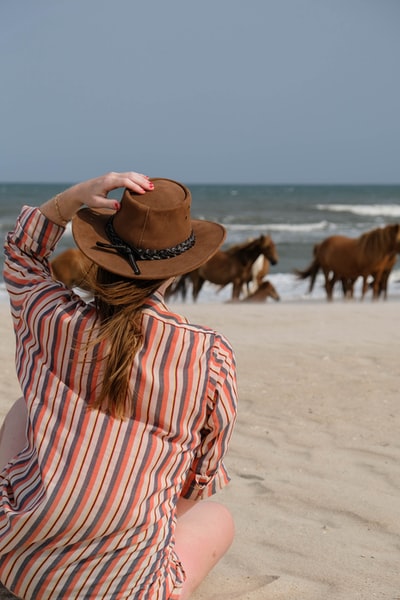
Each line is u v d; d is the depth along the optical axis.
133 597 1.95
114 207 1.97
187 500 2.20
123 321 1.88
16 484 2.00
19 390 4.93
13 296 2.10
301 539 2.83
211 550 2.29
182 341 1.93
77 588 1.93
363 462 3.69
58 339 1.94
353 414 4.48
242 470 3.58
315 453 3.82
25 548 1.94
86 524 1.90
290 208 60.88
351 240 15.30
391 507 3.13
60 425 1.93
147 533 1.96
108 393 1.89
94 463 1.90
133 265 1.85
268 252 15.09
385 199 88.56
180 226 1.91
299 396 4.87
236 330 7.86
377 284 15.19
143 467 1.93
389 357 6.03
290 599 2.37
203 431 2.06
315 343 6.75
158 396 1.92
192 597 2.38
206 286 18.39
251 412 4.53
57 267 12.58
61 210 2.09
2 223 38.69
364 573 2.55
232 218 46.72
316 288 18.48
